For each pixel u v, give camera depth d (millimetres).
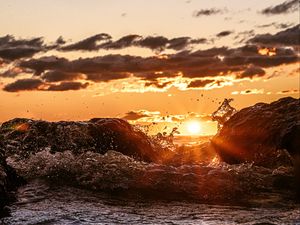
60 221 5555
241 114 10336
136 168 8555
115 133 10398
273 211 6352
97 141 10070
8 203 6586
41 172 8711
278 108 9648
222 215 6082
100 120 10883
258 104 10375
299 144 8406
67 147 9719
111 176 8227
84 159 9117
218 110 12641
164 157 11234
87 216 5867
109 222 5578
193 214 6148
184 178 8086
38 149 9695
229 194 7488
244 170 8594
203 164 10328
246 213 6219
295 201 7047
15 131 10523
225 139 10094
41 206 6453
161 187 7758
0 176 7004
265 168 8836
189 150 12234
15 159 9430
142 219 5781
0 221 5512
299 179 8164
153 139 12500
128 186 7855
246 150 9570
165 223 5578
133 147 10484
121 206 6645
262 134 9297
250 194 7523
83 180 8219
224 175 8281
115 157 9328
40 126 10445
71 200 6988
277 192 7656
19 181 8055
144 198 7270
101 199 7133
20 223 5422
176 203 6922
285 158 8945
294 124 8672
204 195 7418
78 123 10414
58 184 8117
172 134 13031
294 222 5598
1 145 9391
